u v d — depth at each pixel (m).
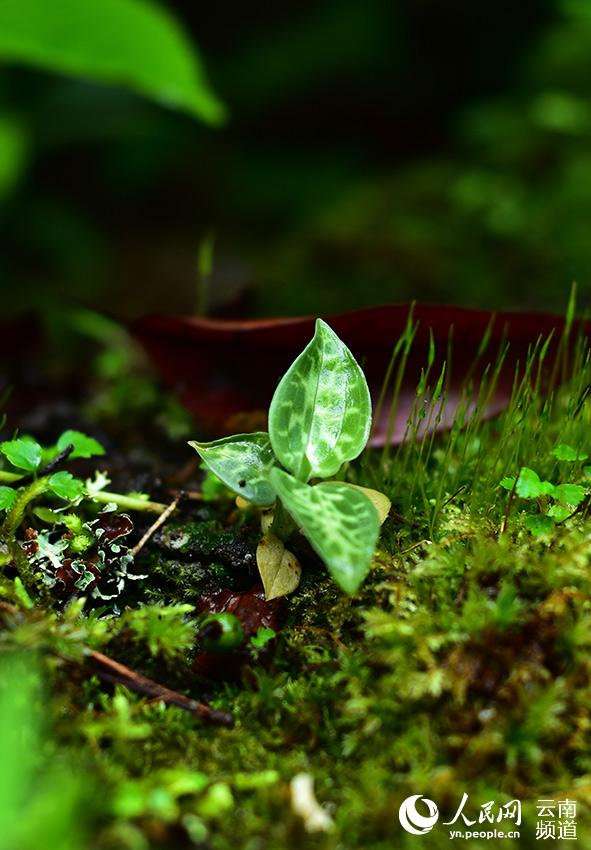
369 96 0.87
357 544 0.24
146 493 0.30
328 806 0.24
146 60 0.37
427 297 0.51
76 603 0.26
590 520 0.27
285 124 0.88
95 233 0.74
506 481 0.27
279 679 0.26
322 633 0.26
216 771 0.25
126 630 0.26
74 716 0.25
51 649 0.25
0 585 0.26
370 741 0.25
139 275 0.67
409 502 0.28
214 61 0.87
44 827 0.22
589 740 0.25
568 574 0.26
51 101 0.77
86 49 0.36
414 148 0.88
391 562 0.27
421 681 0.25
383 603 0.26
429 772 0.24
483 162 0.65
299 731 0.25
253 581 0.28
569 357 0.30
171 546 0.28
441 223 0.57
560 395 0.31
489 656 0.25
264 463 0.27
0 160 0.64
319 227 0.59
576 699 0.25
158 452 0.33
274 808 0.24
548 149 0.63
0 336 0.39
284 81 0.84
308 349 0.27
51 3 0.35
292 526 0.27
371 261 0.54
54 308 0.42
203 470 0.31
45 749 0.24
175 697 0.25
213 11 0.91
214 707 0.26
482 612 0.25
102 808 0.23
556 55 0.71
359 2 0.85
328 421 0.26
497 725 0.24
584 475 0.28
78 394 0.36
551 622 0.25
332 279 0.54
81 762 0.24
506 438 0.28
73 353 0.40
